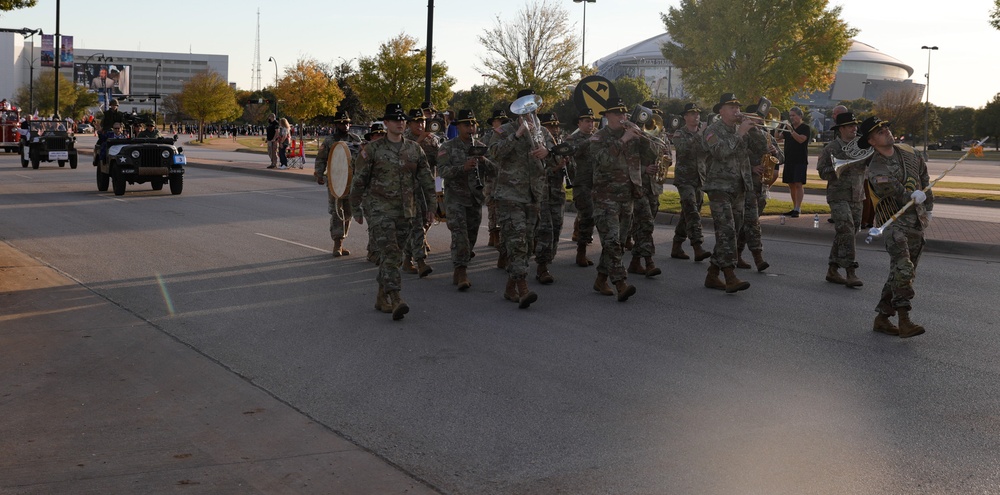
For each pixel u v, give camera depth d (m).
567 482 4.74
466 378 6.67
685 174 12.41
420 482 4.73
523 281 9.19
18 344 7.49
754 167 11.57
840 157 10.39
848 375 6.81
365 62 61.25
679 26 46.81
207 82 83.00
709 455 5.12
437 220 11.34
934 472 4.88
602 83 12.98
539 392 6.33
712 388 6.45
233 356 7.26
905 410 5.97
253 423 5.61
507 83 52.78
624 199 9.53
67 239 14.02
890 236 8.00
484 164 10.40
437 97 61.56
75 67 134.75
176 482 4.61
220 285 10.39
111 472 4.73
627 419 5.75
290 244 13.82
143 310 8.98
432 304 9.47
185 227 15.80
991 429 5.59
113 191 23.42
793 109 16.78
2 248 12.88
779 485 4.69
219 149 60.69
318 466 4.91
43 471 4.73
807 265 12.19
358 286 10.41
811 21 43.00
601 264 9.99
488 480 4.77
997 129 90.50
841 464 4.99
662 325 8.48
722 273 11.43
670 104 88.56
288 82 66.44
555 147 9.30
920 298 9.89
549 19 52.38
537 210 9.77
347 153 11.67
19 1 15.12
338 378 6.66
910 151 8.03
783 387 6.48
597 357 7.29
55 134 32.69
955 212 20.50
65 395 6.11
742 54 43.84
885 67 194.00
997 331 8.30
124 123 23.58
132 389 6.28
